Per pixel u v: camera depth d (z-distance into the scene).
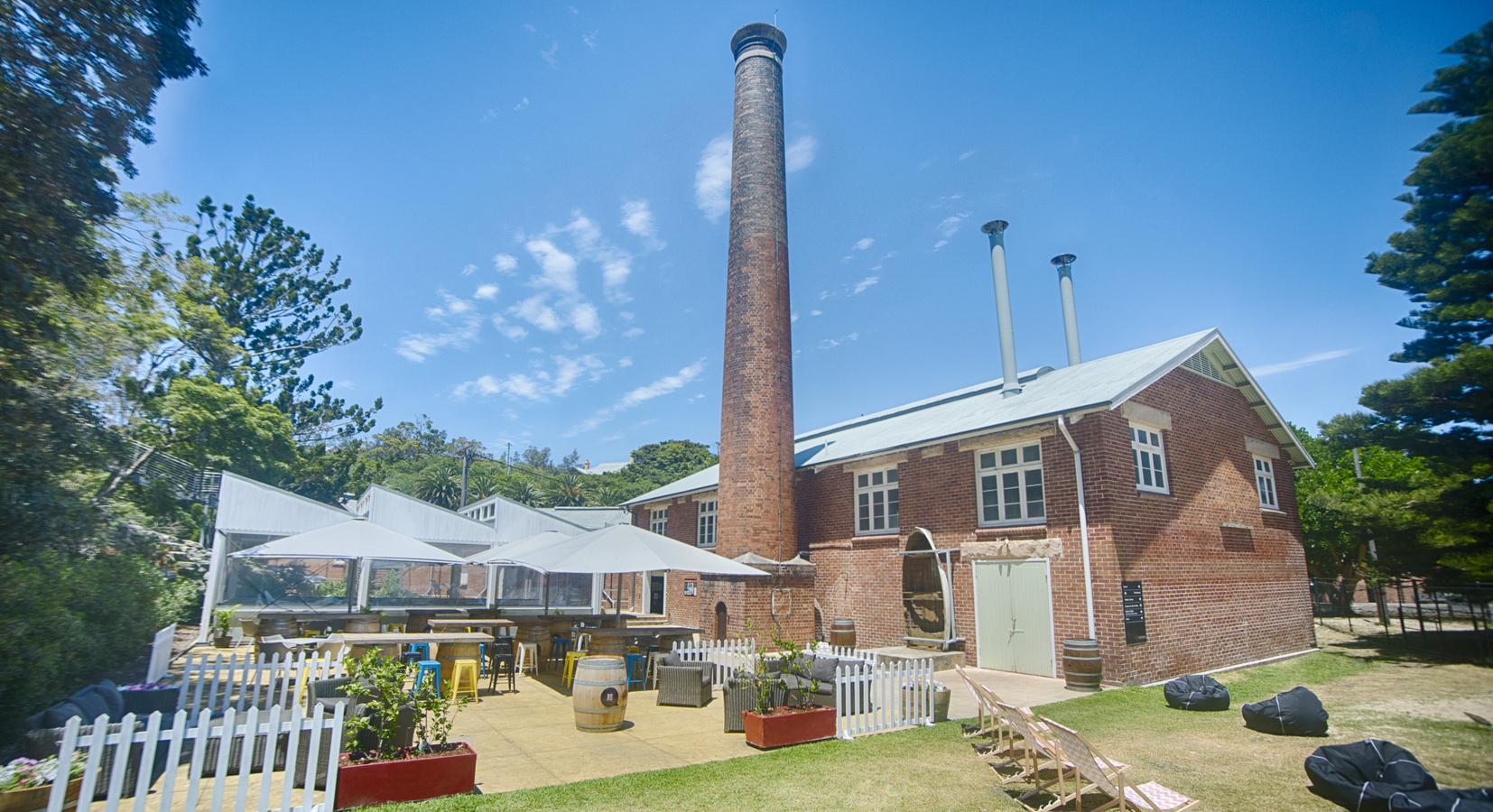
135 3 8.98
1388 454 26.92
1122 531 13.94
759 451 19.91
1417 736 9.36
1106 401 13.84
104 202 9.41
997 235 20.28
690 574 21.84
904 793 7.19
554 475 98.56
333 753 6.38
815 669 11.54
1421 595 23.22
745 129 22.39
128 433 14.66
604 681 9.66
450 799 6.66
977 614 15.92
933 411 22.22
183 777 7.35
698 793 7.07
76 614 10.82
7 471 9.51
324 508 22.59
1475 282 8.36
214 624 19.62
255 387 37.62
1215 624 15.77
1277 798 7.17
